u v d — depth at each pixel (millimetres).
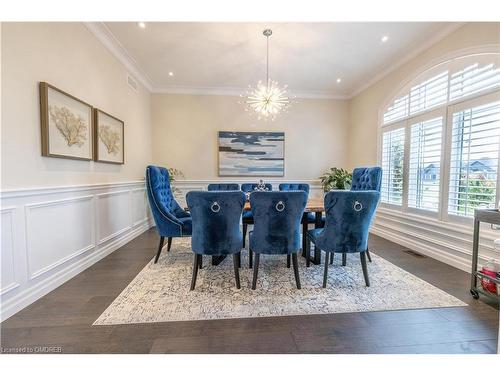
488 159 2320
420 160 3193
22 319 1661
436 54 2939
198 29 2818
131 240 3701
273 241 2080
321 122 5145
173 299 1932
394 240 3637
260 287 2146
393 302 1891
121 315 1709
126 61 3594
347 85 4641
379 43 3107
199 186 4969
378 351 1387
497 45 2252
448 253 2725
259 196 2020
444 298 1949
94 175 2795
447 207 2760
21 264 1791
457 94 2656
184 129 4875
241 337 1496
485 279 1884
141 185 4223
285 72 4055
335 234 2111
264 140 4996
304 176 5160
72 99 2365
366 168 3020
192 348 1406
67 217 2283
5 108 1699
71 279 2297
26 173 1859
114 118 3225
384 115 4035
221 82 4531
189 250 3203
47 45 2064
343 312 1758
